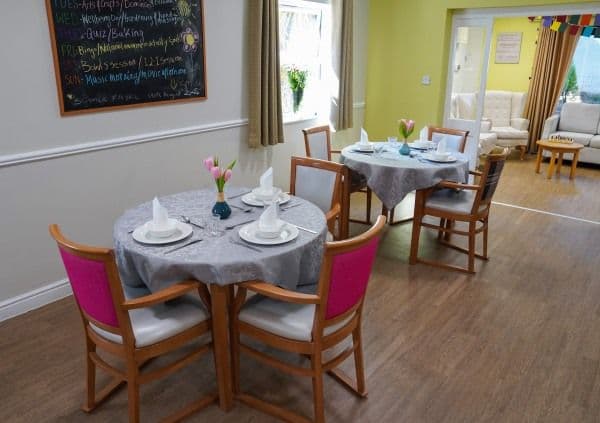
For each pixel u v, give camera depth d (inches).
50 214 109.7
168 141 134.6
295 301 69.2
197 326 75.9
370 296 119.3
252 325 76.4
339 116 200.7
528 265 138.6
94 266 63.7
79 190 114.4
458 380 88.9
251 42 151.3
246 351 79.9
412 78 212.1
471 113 207.3
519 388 86.9
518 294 121.4
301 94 186.9
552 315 111.7
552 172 237.6
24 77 99.7
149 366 92.0
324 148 164.2
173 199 100.9
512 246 152.3
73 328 103.3
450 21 200.8
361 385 83.4
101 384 86.4
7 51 96.0
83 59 109.1
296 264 78.1
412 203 195.3
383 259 141.6
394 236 159.8
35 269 109.3
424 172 130.9
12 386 85.5
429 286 125.1
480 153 251.3
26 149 103.0
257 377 89.4
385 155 148.9
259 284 72.9
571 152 232.4
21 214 104.6
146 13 120.3
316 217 91.3
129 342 68.9
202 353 78.7
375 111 227.0
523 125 281.1
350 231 164.7
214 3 138.5
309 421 77.5
